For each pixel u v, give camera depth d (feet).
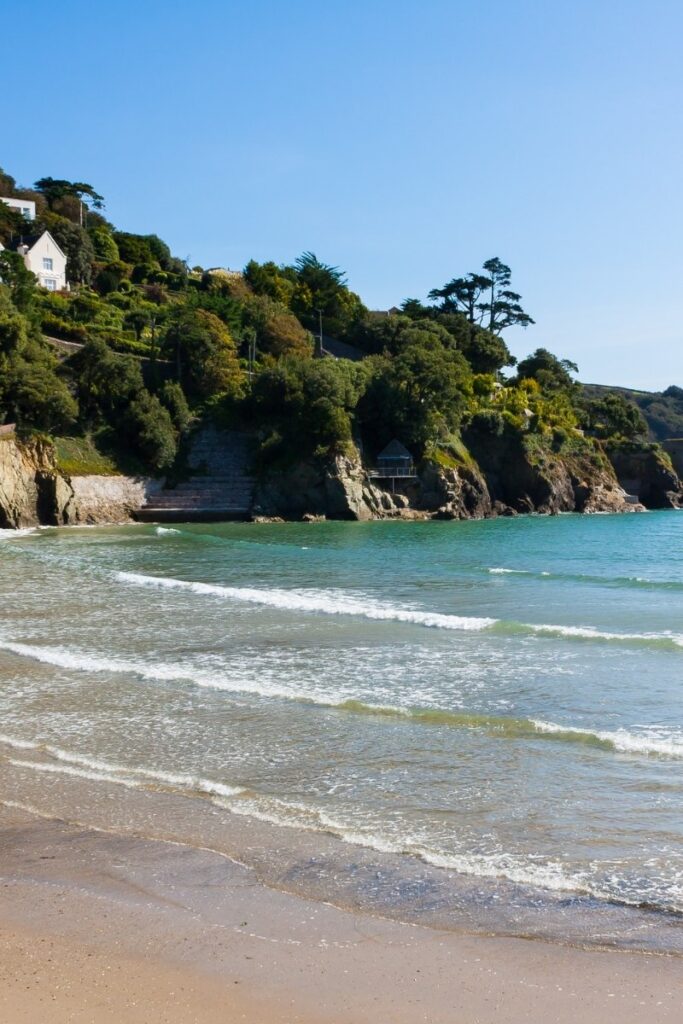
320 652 65.36
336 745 43.09
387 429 282.77
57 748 43.50
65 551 147.43
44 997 21.40
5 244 372.58
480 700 51.11
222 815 34.32
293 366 277.23
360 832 32.37
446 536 190.80
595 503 321.73
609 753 40.86
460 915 25.95
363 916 26.00
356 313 429.79
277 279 424.46
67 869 29.60
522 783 37.17
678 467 401.49
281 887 28.02
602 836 31.45
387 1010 21.01
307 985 22.13
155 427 254.06
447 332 377.30
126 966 23.08
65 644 69.15
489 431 308.81
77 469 234.17
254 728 46.24
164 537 179.42
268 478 256.93
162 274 416.67
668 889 27.25
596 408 404.36
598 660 61.31
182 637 71.67
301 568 123.34
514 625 74.13
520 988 21.95
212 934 24.93
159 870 29.40
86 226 458.50
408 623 77.30
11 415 231.09
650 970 22.67
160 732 45.80
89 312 331.98
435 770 39.11
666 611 84.69
